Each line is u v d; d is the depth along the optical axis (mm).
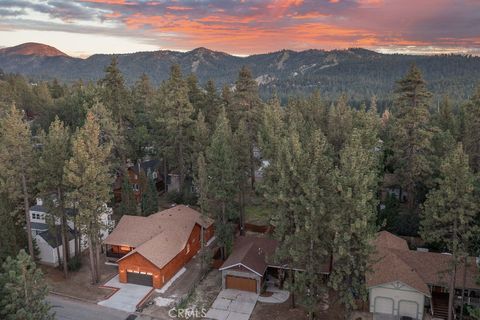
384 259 36000
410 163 47469
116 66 59906
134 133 64812
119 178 63219
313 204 31516
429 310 34750
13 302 25016
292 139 34375
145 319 34500
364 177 30250
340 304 36031
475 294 34875
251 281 38406
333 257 35031
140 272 40125
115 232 45219
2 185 41312
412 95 47156
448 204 30719
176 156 62656
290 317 34469
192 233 46562
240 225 50875
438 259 36625
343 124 56344
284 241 33938
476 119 50844
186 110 59125
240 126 49188
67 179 38844
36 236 45000
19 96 115125
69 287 39719
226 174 42844
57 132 44875
